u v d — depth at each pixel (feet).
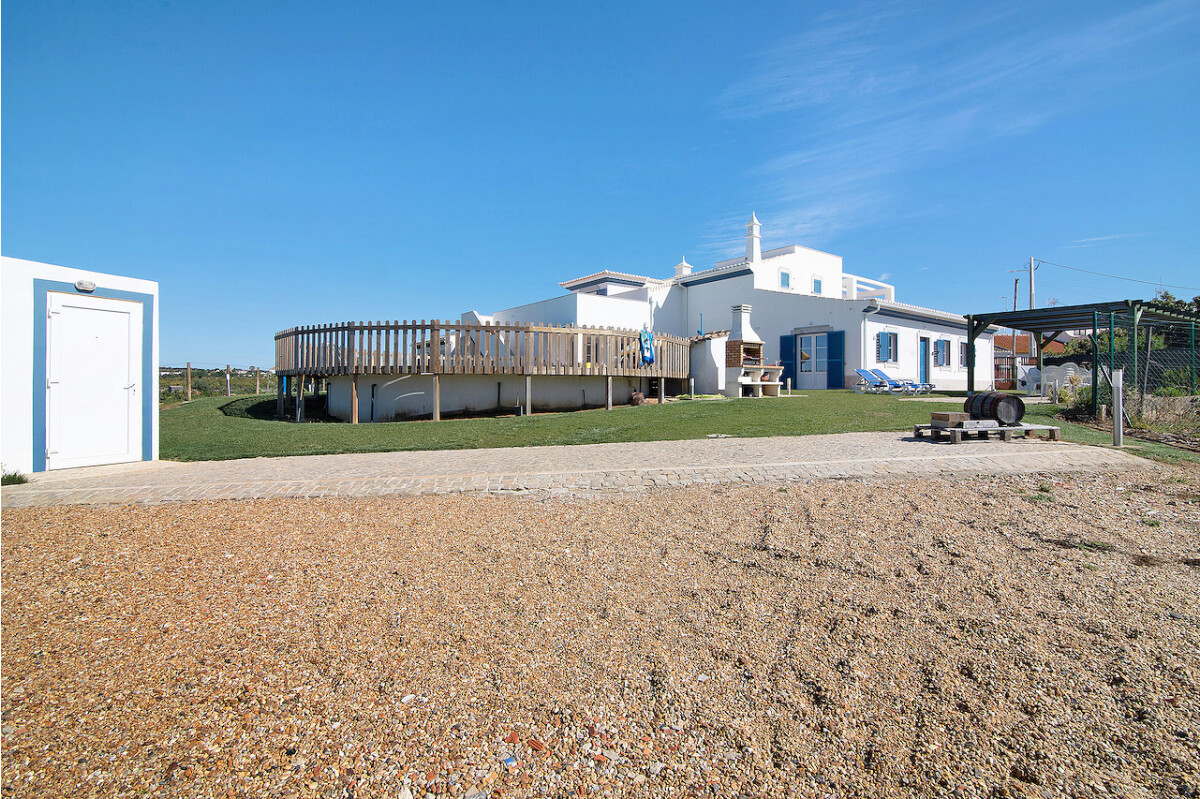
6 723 7.72
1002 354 120.47
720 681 8.73
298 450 29.78
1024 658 9.19
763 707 8.13
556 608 11.13
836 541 14.58
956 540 14.57
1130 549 13.82
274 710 8.07
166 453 30.96
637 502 18.35
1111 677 8.64
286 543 14.96
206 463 27.50
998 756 7.14
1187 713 7.77
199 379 73.36
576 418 40.24
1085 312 41.42
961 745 7.34
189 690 8.52
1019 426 28.14
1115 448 25.76
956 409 41.47
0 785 6.59
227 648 9.71
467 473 22.31
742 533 15.31
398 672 8.98
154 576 12.82
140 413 29.30
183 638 10.04
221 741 7.43
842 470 21.63
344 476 22.27
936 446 26.50
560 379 51.19
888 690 8.46
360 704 8.20
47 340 26.55
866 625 10.34
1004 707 8.04
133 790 6.58
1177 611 10.62
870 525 15.79
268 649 9.67
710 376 57.57
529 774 6.93
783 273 81.61
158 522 16.96
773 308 73.56
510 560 13.62
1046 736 7.46
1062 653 9.32
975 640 9.76
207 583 12.42
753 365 56.39
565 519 16.74
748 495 18.88
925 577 12.35
